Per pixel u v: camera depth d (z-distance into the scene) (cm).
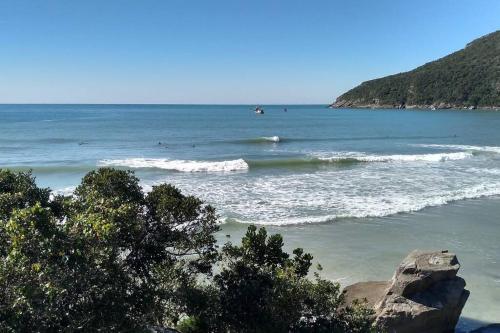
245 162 3444
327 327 855
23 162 3672
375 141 5709
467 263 1523
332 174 3152
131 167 3359
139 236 839
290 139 5841
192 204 879
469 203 2312
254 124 9138
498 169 3366
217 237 1742
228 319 845
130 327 632
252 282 850
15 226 536
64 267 541
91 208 734
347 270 1455
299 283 871
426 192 2536
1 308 483
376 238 1770
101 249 605
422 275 1079
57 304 545
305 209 2162
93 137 5947
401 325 1012
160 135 6366
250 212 2103
